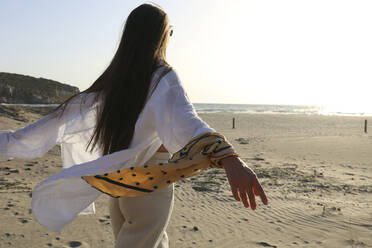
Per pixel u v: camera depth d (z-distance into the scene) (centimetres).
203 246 370
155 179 119
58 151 1009
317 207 550
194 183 712
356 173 925
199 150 107
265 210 525
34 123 143
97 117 142
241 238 400
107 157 123
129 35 135
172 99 119
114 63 138
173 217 473
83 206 127
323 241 395
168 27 141
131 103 129
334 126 3083
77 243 356
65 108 143
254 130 2475
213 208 530
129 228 132
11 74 8600
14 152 141
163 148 135
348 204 578
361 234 421
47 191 124
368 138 1888
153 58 132
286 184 745
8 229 379
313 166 1023
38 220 126
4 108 1781
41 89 8112
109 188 123
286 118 4494
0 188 580
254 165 1004
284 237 407
